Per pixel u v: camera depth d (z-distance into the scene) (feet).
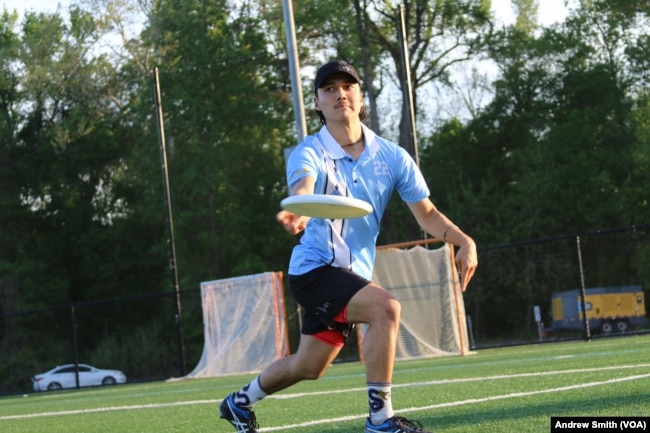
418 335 100.48
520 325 197.26
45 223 244.83
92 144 244.22
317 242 24.09
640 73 231.09
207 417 41.19
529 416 29.04
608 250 198.70
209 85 226.58
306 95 237.25
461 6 226.99
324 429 30.83
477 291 196.44
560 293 183.73
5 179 240.94
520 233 204.23
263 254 232.73
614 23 232.12
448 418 30.55
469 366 68.28
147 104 222.48
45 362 222.69
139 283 236.43
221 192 227.61
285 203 20.79
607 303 176.65
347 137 24.59
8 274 233.55
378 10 229.04
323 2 221.46
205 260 222.48
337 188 24.22
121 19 238.68
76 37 240.12
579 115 219.41
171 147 221.87
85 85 238.89
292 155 24.16
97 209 244.63
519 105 231.91
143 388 90.68
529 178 211.20
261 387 26.07
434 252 101.04
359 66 229.04
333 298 23.56
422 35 234.17
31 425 46.50
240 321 108.47
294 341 172.86
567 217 208.85
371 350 23.21
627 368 46.62
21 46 242.58
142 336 209.87
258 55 226.99
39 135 244.42
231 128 231.50
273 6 228.02
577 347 87.97
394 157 25.07
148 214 222.89
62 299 234.38
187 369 209.05
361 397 44.88
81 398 79.77
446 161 236.02
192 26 222.89
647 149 201.98
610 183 208.13
